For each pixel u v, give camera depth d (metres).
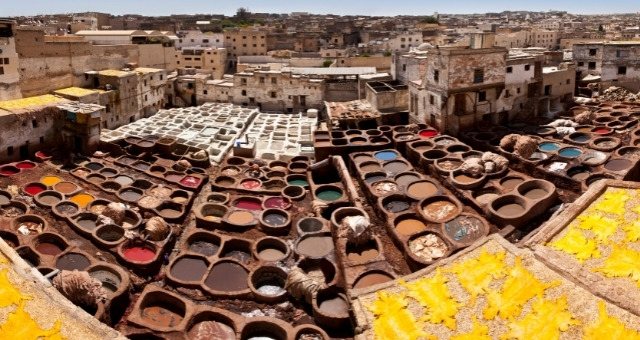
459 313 28.09
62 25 131.00
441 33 166.38
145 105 84.25
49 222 44.97
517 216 40.00
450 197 45.09
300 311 35.59
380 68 115.06
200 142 66.88
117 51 87.69
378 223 44.44
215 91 93.69
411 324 27.91
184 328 32.22
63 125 61.38
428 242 39.09
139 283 38.16
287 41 160.62
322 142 61.62
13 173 54.09
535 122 63.97
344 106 77.12
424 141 58.66
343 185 53.84
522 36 160.75
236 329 32.34
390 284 30.41
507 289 28.72
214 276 38.84
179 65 117.00
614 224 31.38
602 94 75.88
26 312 27.67
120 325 33.59
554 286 28.09
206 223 46.44
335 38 177.88
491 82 61.53
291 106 90.69
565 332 26.05
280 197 52.41
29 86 71.88
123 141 64.94
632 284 27.48
